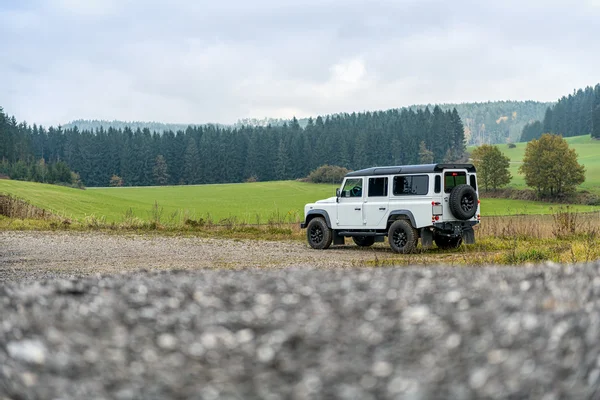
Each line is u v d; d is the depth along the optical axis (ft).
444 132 626.64
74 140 613.52
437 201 56.39
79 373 12.44
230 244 67.26
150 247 63.31
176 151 583.17
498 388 11.19
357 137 603.67
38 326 15.46
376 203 59.93
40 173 470.39
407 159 615.16
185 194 388.78
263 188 431.84
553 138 344.49
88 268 45.19
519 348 12.84
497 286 18.95
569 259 41.70
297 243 69.77
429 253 57.06
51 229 88.63
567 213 68.49
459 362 12.41
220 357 13.26
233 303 17.63
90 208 217.77
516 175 468.75
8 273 42.01
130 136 620.08
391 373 12.02
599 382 11.32
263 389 11.59
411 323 14.96
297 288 19.42
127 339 14.44
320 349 13.51
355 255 55.62
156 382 11.98
